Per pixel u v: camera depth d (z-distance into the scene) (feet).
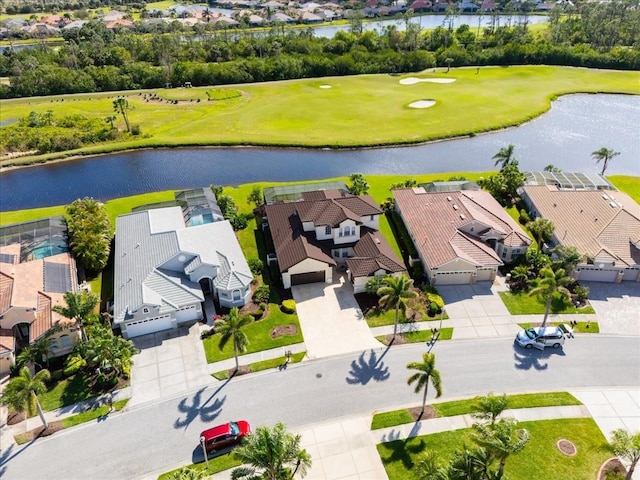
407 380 130.72
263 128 360.28
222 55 531.09
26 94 444.96
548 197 221.46
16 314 147.33
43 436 122.83
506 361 145.79
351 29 634.84
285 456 93.86
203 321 162.09
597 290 177.58
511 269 187.83
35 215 239.09
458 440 120.26
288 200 224.33
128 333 153.69
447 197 214.07
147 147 334.65
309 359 146.51
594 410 129.59
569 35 567.18
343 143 331.16
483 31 651.25
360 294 174.50
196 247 174.50
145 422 126.72
